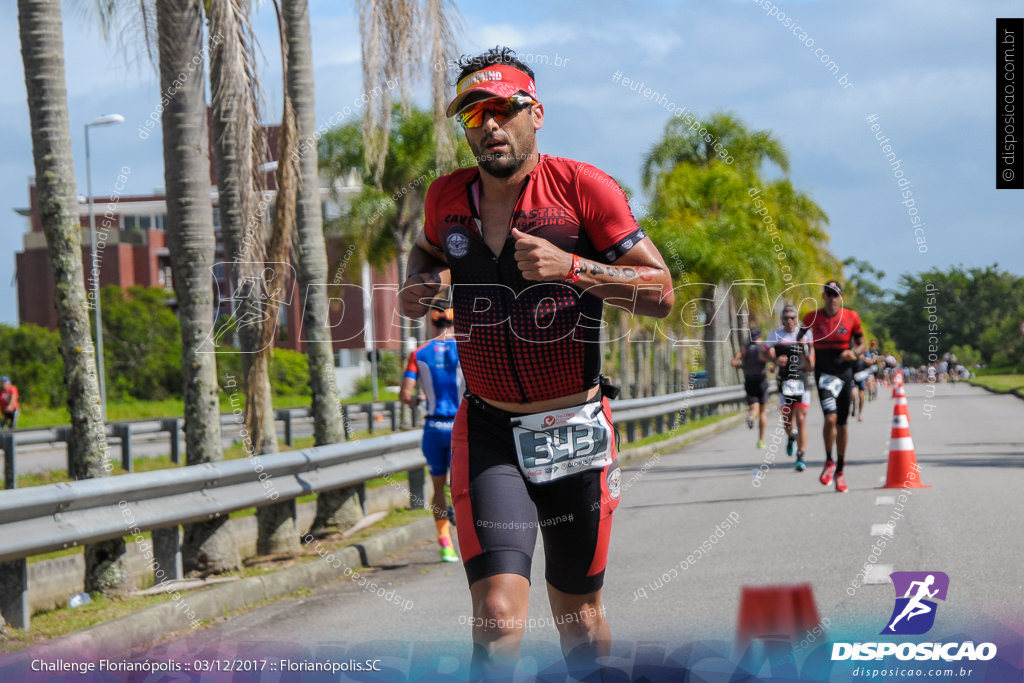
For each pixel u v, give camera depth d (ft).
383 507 43.16
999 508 36.63
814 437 78.89
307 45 40.09
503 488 13.82
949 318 382.83
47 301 207.41
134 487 25.41
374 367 82.89
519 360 13.97
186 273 31.60
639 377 67.56
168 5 31.30
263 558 32.53
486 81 13.73
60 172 27.76
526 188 13.97
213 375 31.81
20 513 22.35
